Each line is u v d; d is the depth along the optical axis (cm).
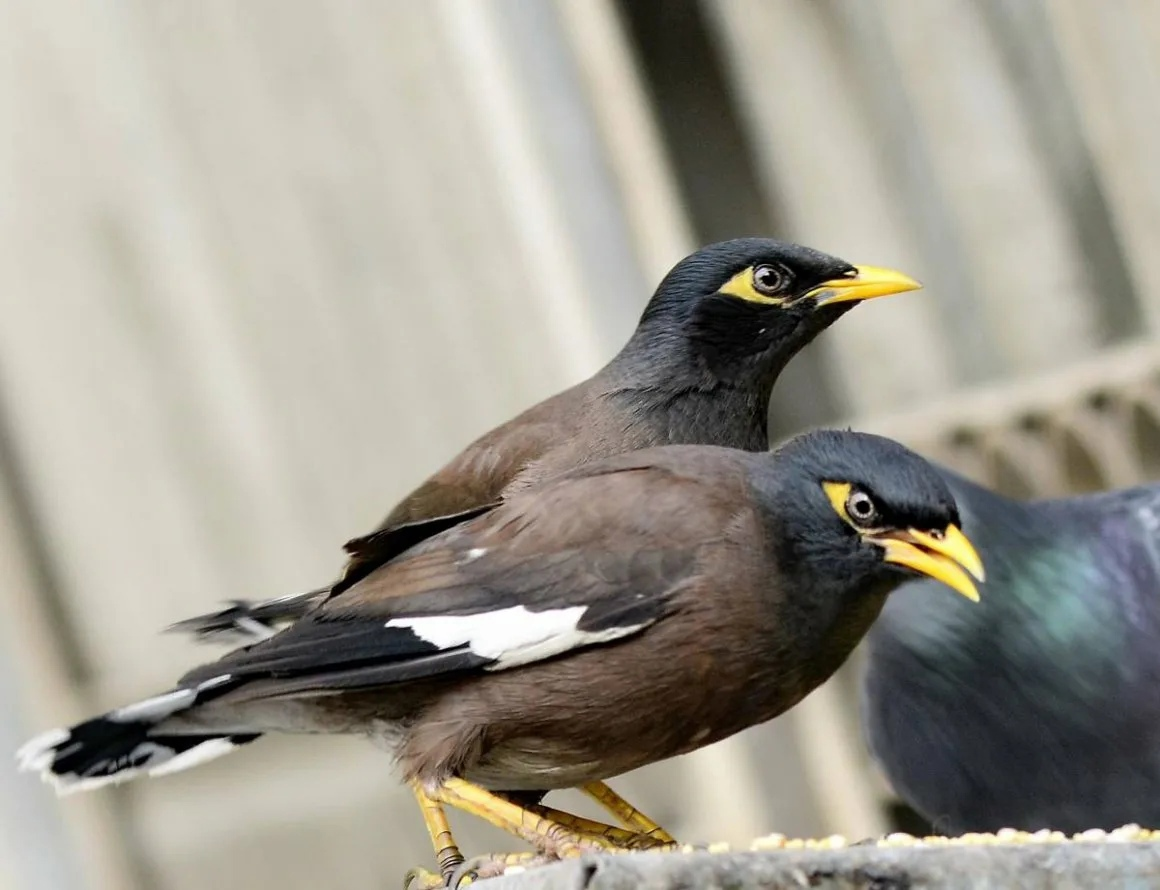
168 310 1094
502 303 1098
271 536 1088
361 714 525
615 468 523
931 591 619
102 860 1030
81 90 1098
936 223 1240
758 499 500
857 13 1249
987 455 1120
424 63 1109
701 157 1239
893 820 1056
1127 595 611
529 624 496
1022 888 403
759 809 1047
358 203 1109
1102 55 1190
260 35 1112
